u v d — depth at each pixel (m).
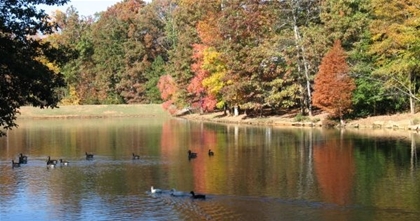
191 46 85.00
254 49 64.31
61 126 68.88
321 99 55.31
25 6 18.38
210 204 22.42
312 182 26.50
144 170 31.09
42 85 18.14
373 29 54.31
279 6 66.31
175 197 23.83
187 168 31.52
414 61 50.50
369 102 56.44
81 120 84.25
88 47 108.81
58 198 24.14
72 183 27.53
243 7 69.62
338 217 20.08
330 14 60.78
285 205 21.98
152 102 102.81
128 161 34.72
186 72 84.12
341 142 41.97
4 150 41.84
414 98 54.22
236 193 24.33
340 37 59.84
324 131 51.81
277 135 49.44
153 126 66.56
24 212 21.81
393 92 54.44
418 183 25.75
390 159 32.81
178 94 85.75
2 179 28.89
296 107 70.56
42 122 79.06
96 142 46.94
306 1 65.12
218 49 71.69
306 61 61.91
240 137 48.75
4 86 17.59
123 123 74.19
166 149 40.78
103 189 25.91
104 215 21.09
